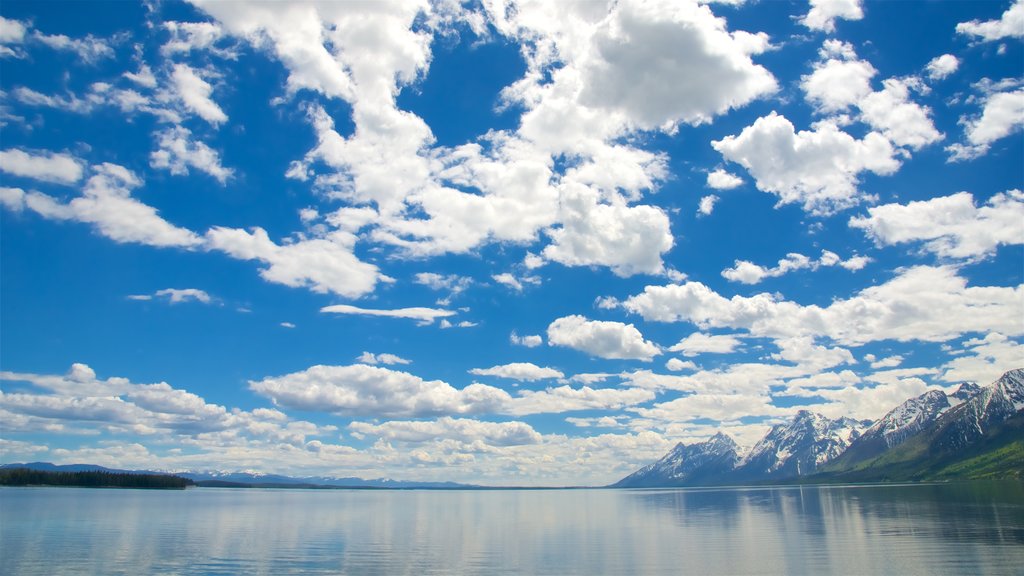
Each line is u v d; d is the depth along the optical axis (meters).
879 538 84.75
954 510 135.38
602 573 61.31
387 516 161.75
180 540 89.69
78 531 101.50
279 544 86.69
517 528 118.19
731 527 112.62
